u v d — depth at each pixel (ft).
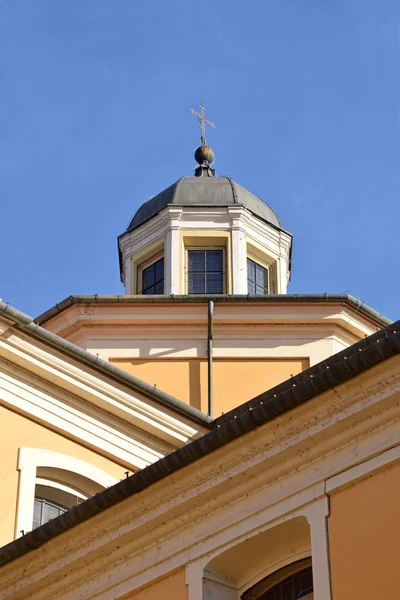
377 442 37.35
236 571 40.75
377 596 35.68
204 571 40.42
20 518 57.93
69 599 44.01
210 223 85.46
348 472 37.68
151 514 42.04
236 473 40.01
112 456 62.80
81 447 61.98
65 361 61.87
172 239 84.69
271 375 77.87
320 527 37.68
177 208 85.81
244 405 63.62
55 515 60.39
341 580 36.60
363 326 79.82
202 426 65.82
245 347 78.38
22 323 60.08
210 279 84.48
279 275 86.69
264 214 88.22
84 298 78.13
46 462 60.13
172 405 64.85
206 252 85.30
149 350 77.82
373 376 37.19
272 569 40.37
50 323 79.15
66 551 44.09
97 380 62.75
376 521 36.55
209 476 40.75
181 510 41.37
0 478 58.59
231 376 77.77
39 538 44.19
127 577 42.52
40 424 61.00
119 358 77.51
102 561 43.32
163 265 85.40
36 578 44.75
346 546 36.91
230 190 87.97
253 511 39.78
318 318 79.15
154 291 85.25
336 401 37.93
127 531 42.50
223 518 40.60
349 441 37.96
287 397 38.45
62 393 62.13
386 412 37.22
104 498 42.50
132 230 87.20
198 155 92.99
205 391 76.95
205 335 78.54
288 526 38.86
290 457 39.06
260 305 78.95
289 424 38.93
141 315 78.38
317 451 38.52
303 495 38.55
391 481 36.65
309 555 39.52
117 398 63.31
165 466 41.16
